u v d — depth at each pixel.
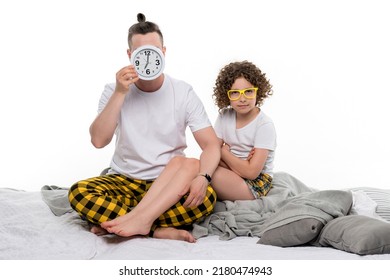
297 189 3.20
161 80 2.75
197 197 2.50
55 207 2.73
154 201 2.45
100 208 2.44
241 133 2.98
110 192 2.60
